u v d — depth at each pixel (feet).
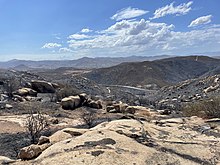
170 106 156.25
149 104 166.71
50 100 142.20
